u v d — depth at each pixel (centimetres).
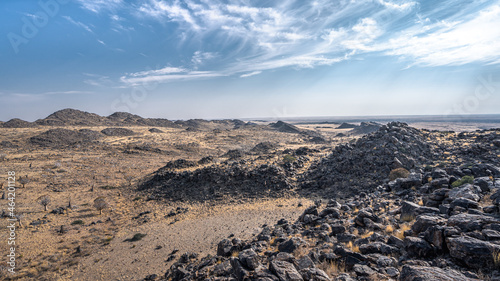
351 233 1627
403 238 1289
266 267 1157
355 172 5241
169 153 16525
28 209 5797
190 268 2205
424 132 6656
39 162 11825
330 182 5250
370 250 1211
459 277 769
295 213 4316
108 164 12388
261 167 6581
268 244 1831
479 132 6284
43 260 3556
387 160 5091
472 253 884
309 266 1127
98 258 3562
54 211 5662
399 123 6831
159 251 3625
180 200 6066
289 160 6900
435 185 2302
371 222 1650
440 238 1052
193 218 4903
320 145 17875
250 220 4359
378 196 2744
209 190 6184
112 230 4728
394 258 1078
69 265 3397
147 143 19525
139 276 2956
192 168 8800
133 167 11925
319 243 1550
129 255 3600
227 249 1941
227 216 4759
